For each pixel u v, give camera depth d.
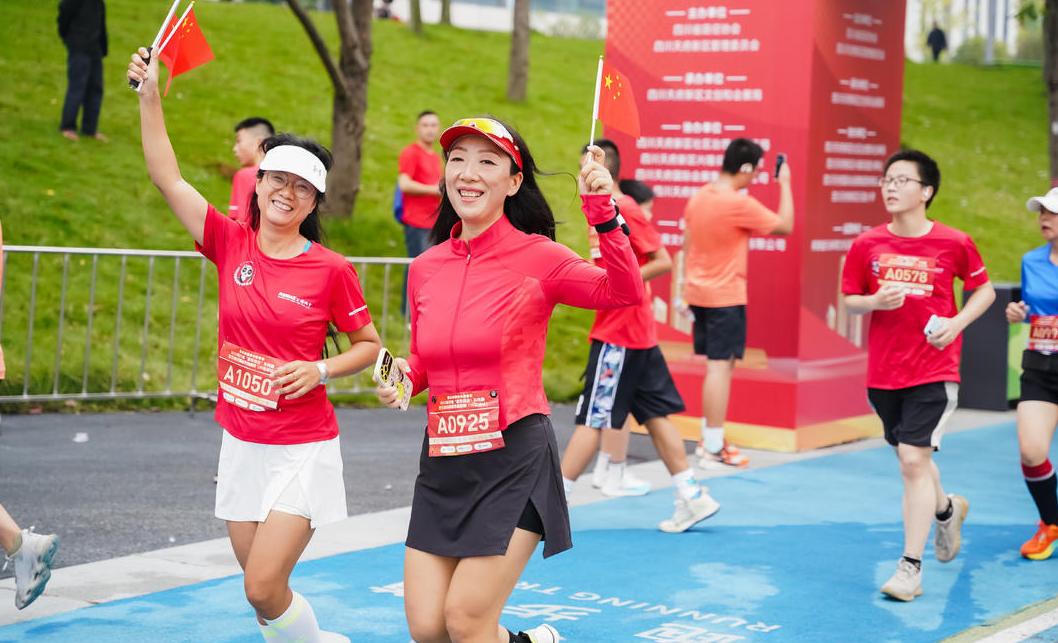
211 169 17.48
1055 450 11.34
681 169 11.54
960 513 7.10
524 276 4.21
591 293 4.15
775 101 11.03
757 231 10.09
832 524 8.31
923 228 6.69
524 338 4.20
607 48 11.81
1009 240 26.47
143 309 12.95
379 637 5.62
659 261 7.96
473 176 4.20
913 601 6.55
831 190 11.24
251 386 4.64
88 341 10.78
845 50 11.27
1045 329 7.46
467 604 4.11
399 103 24.20
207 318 13.26
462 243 4.32
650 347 7.99
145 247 14.36
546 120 25.75
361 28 16.48
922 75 39.19
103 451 9.62
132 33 22.08
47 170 15.44
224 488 4.76
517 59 26.28
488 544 4.10
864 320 11.97
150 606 5.95
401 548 7.24
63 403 11.23
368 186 19.00
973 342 13.99
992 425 12.88
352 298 4.82
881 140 11.86
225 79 21.80
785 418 11.11
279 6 28.58
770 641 5.79
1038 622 6.19
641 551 7.45
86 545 7.02
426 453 4.29
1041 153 32.81
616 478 9.02
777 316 11.09
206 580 6.43
